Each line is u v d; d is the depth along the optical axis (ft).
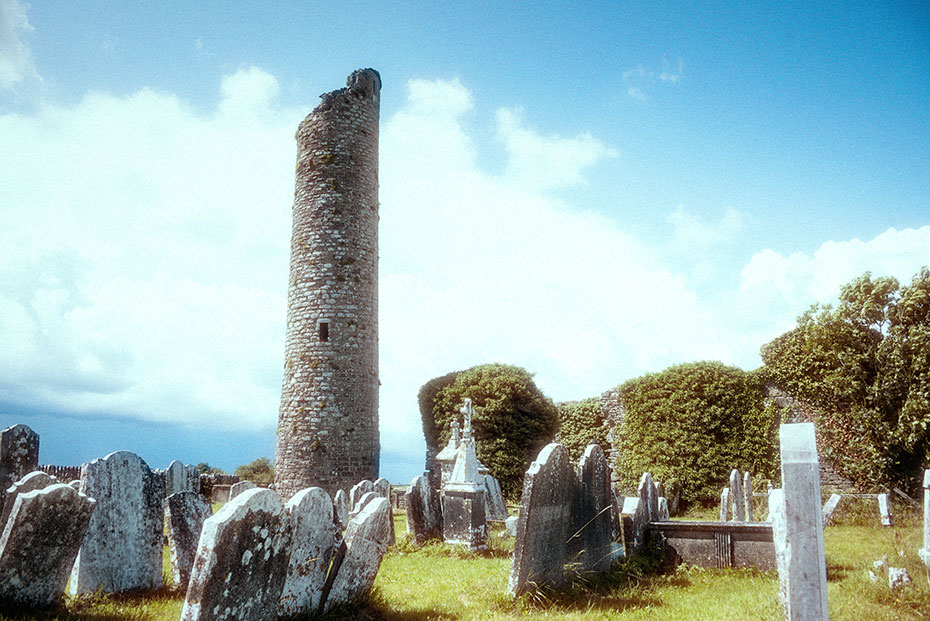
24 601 19.51
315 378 65.51
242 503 17.08
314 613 20.79
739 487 51.93
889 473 64.28
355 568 22.47
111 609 21.15
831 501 50.44
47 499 19.70
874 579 25.05
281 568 18.79
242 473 117.39
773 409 72.95
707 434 74.02
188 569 26.50
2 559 18.72
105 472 24.43
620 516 33.58
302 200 70.74
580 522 28.40
